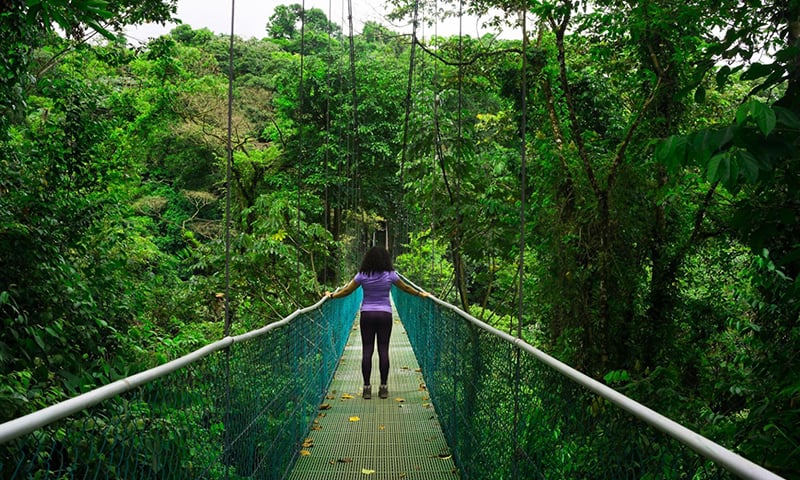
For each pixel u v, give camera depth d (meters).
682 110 5.36
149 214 16.11
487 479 2.51
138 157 14.17
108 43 9.38
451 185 7.68
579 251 5.69
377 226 18.80
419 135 7.56
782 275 2.96
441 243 7.73
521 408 2.02
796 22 2.24
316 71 16.72
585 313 5.49
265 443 2.56
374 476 3.29
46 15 2.09
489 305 10.52
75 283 3.88
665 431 1.04
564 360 5.45
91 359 3.80
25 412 2.42
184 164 18.53
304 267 9.03
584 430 1.46
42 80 4.83
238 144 16.08
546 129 6.58
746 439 2.65
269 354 2.67
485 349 2.62
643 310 5.63
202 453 1.73
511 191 7.48
